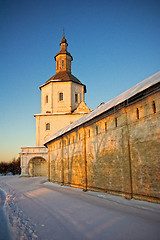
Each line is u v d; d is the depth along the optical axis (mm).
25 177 31922
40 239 5688
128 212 7406
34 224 7094
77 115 34812
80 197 11250
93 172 12688
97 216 7316
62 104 35469
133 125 9289
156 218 6484
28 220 7656
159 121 7906
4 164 58562
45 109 36219
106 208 8273
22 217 8195
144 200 8312
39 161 34812
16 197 13797
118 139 10266
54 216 7871
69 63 39719
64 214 8000
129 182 9148
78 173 14883
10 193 16391
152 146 8133
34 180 26281
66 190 14609
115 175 10336
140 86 9367
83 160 13898
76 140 15602
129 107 9641
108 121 11305
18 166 52594
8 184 24453
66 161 17578
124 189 9484
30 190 16688
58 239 5598
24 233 6266
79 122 15125
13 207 10391
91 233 5824
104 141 11586
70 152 16750
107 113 11273
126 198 9234
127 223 6305
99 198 10391
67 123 34750
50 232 6172
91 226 6371
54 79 36438
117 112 10477
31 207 9922
